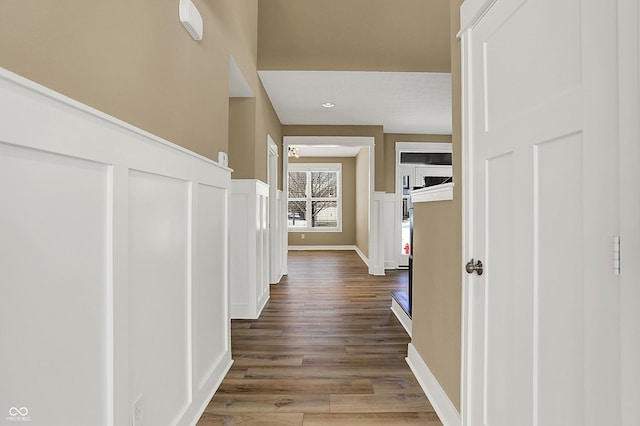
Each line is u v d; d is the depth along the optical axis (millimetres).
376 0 3643
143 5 1286
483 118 1435
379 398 2020
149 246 1315
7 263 741
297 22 3619
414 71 3666
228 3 2426
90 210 982
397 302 3529
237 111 3518
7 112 718
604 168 836
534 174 1106
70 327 913
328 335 3020
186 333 1672
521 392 1177
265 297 4055
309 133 5609
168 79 1491
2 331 731
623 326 779
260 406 1930
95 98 1025
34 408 806
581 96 906
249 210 3494
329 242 9555
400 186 6340
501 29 1302
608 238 824
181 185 1607
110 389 1061
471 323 1526
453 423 1672
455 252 1703
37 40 826
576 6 929
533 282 1112
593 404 869
